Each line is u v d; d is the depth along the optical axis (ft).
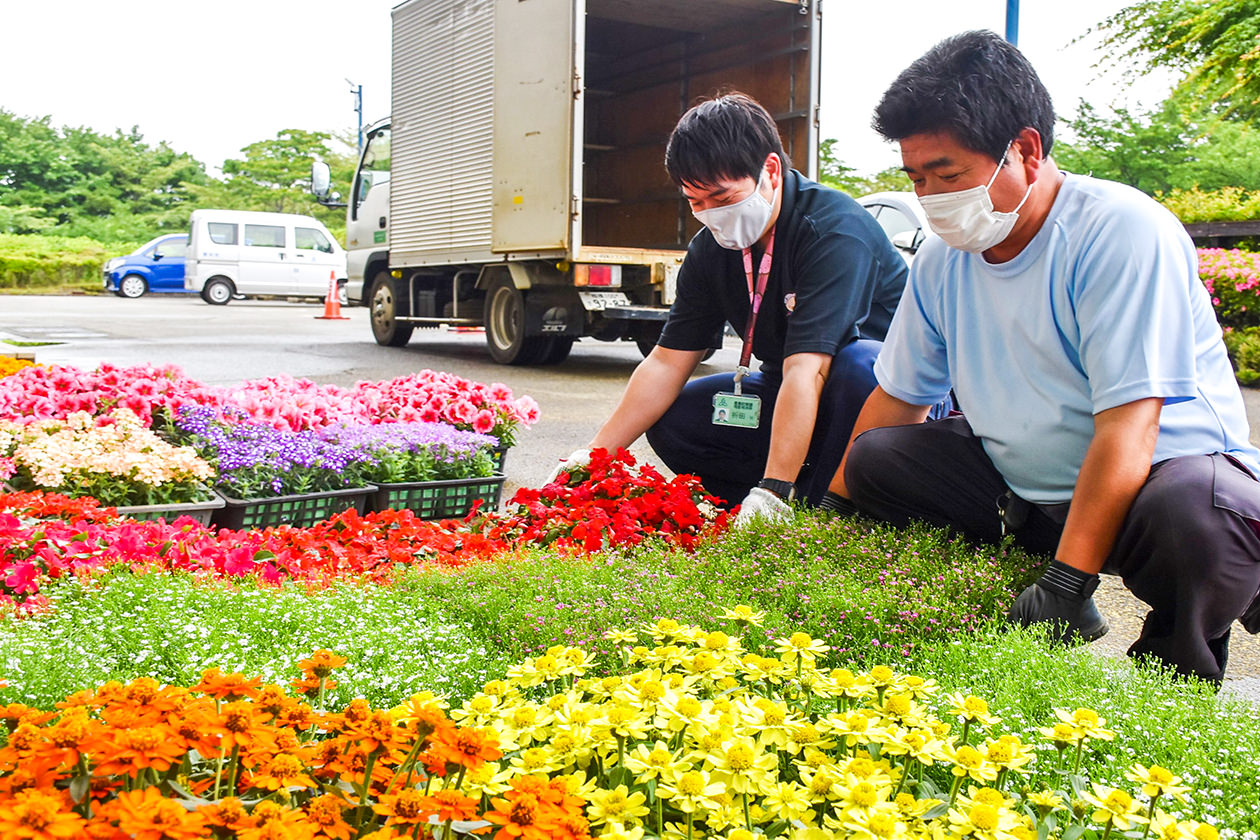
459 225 40.86
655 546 11.07
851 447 10.87
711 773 5.26
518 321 39.09
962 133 8.28
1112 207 8.71
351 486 15.64
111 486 13.80
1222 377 9.18
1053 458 9.52
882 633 8.22
